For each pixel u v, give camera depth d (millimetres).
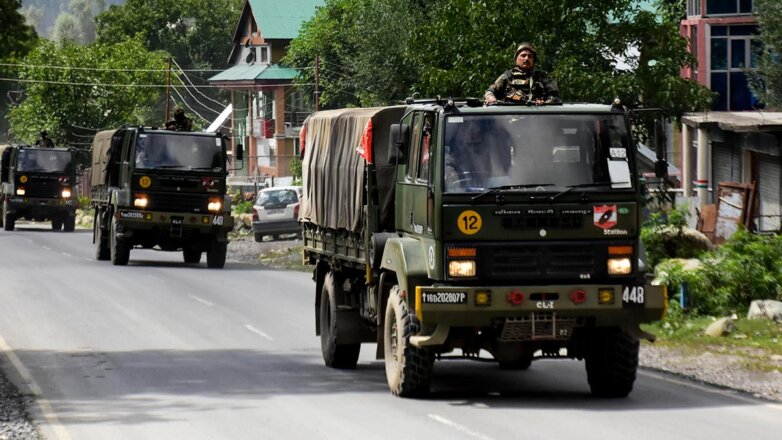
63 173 173375
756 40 127250
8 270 99250
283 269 105062
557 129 39000
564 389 43188
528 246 38406
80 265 105500
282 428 35562
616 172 38969
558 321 38219
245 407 39594
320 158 51906
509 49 90062
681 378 45438
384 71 159875
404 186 42031
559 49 94750
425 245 39406
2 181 181375
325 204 50625
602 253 38750
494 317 38062
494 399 40719
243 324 64562
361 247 45344
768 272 63469
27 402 41281
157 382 45562
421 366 39875
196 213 103812
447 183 38406
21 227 188875
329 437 33969
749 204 90750
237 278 93625
